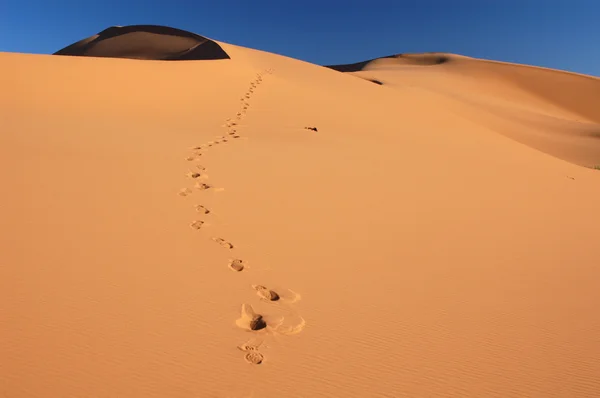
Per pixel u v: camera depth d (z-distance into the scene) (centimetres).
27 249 514
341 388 368
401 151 1388
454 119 2500
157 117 1508
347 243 657
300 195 843
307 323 452
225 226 664
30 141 938
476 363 417
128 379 346
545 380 402
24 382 330
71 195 685
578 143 3600
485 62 7981
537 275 612
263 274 540
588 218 924
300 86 2447
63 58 2120
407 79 6400
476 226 790
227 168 954
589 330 484
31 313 408
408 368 401
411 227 749
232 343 406
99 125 1219
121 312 427
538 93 7138
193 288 487
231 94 2005
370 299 510
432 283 562
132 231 599
